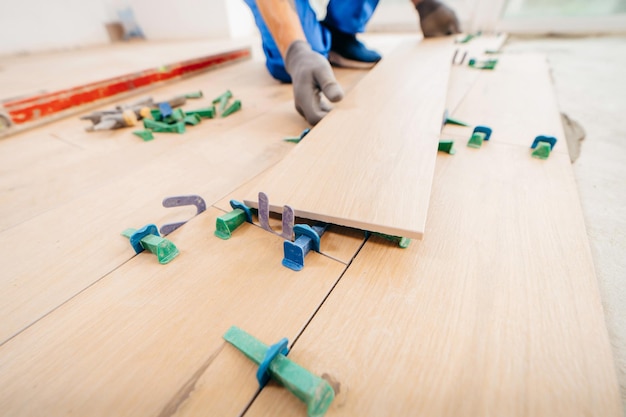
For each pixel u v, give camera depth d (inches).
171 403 10.5
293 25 33.2
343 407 10.1
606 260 16.3
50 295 14.7
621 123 31.0
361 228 15.7
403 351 11.6
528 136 27.1
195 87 50.7
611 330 13.1
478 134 25.6
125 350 12.1
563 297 13.5
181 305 13.7
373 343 11.9
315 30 46.8
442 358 11.4
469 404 10.1
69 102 40.8
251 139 29.9
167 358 11.8
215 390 10.8
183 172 24.9
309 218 16.8
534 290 13.8
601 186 22.0
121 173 25.2
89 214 20.5
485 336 12.0
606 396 10.3
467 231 17.1
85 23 119.3
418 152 21.0
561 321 12.5
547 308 13.0
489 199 19.6
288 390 10.6
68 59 84.9
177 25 124.9
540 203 19.1
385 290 13.9
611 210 19.7
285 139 29.0
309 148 22.4
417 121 25.5
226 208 20.1
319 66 29.5
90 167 26.5
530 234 16.8
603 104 35.7
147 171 25.3
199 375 11.2
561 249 15.9
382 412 10.0
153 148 29.2
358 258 15.6
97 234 18.6
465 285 14.0
